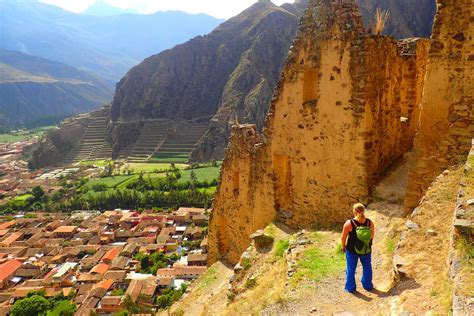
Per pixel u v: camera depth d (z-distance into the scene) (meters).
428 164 10.81
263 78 177.62
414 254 7.59
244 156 18.12
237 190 19.39
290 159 15.21
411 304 6.36
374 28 13.45
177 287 57.19
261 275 12.61
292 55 14.52
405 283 7.05
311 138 14.20
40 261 73.38
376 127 13.07
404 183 12.88
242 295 12.18
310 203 14.58
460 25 9.91
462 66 10.02
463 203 6.93
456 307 5.15
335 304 8.09
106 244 82.25
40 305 53.06
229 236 20.09
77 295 58.25
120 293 57.56
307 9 13.88
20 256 76.81
